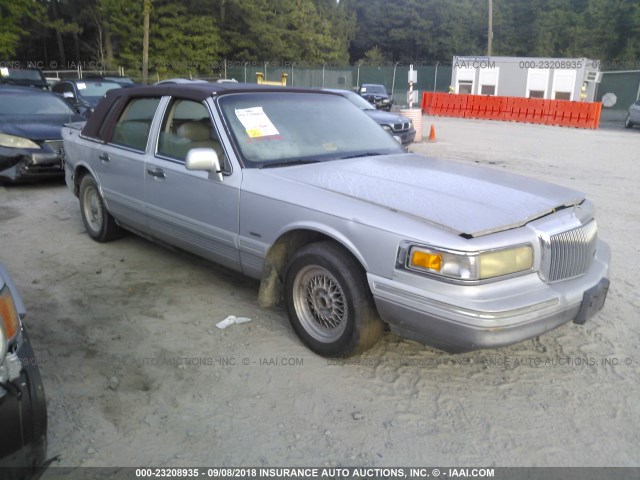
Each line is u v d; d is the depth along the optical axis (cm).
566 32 6594
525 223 324
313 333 377
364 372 358
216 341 393
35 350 375
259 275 410
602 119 2662
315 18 5653
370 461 281
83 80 1523
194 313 435
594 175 1088
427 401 330
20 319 246
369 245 327
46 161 842
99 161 551
